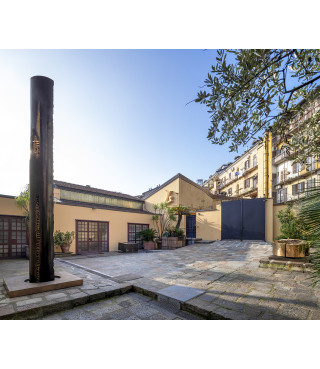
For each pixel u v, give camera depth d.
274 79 2.48
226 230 14.61
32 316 3.42
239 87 2.39
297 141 3.40
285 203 12.36
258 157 24.55
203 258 8.77
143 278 5.59
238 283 4.91
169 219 17.59
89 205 13.93
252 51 2.20
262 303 3.67
